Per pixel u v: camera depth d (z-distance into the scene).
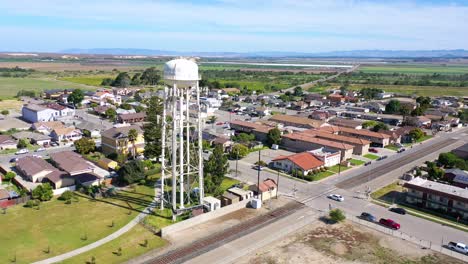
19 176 83.19
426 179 81.12
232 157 101.62
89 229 59.69
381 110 179.88
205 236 58.47
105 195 73.38
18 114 156.25
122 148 99.06
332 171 92.69
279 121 142.38
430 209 70.56
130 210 67.19
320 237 58.84
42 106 154.88
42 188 71.12
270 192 74.56
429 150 114.88
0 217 63.38
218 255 53.03
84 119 150.12
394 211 69.00
